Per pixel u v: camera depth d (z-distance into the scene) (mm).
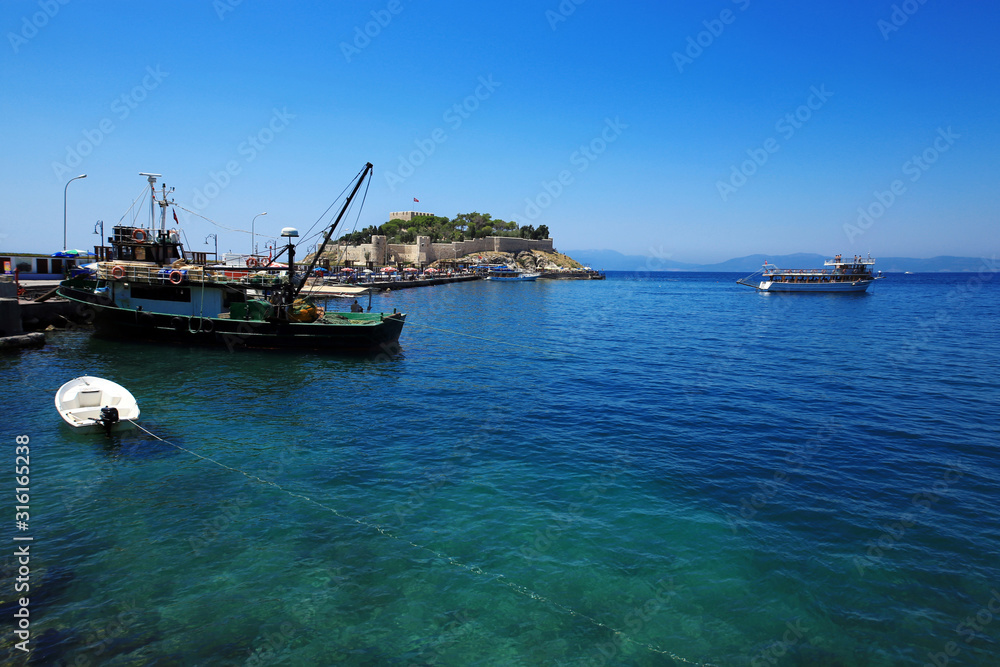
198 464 15531
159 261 36875
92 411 18094
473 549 11297
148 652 8164
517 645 8625
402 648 8492
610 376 29312
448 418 20750
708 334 49094
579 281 187250
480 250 189375
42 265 53406
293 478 14719
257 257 37312
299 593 9719
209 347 33594
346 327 32938
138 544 11164
